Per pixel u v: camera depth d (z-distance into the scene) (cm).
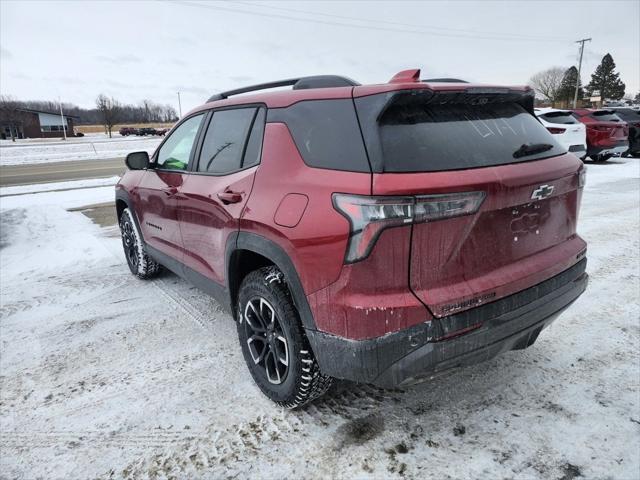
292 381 225
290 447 217
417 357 183
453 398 247
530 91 236
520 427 223
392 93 186
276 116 239
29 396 266
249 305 249
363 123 191
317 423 233
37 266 509
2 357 311
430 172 179
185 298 405
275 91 260
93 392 268
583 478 191
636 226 575
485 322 195
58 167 1805
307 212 197
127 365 296
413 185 173
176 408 250
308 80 248
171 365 294
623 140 1198
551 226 226
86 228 670
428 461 204
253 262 267
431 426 226
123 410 250
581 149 1092
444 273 187
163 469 208
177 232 336
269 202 220
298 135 221
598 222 601
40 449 223
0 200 941
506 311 201
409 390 256
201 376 281
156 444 223
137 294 418
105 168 1673
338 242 184
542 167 211
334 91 212
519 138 218
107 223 700
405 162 180
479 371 272
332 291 190
